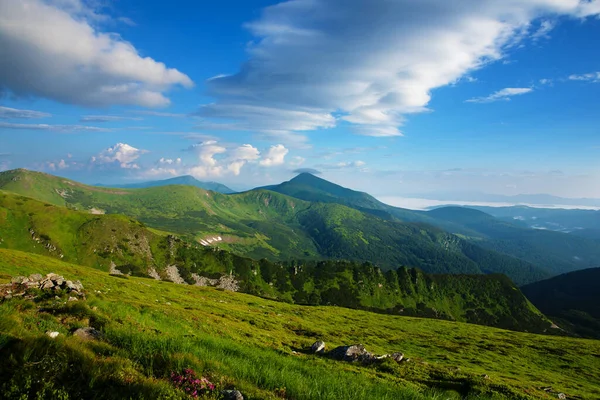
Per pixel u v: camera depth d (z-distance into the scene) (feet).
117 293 192.95
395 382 87.40
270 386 38.70
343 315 445.78
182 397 29.71
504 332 462.19
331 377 51.49
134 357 37.42
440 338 333.62
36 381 26.63
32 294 75.97
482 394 90.84
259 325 212.02
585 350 331.77
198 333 92.53
